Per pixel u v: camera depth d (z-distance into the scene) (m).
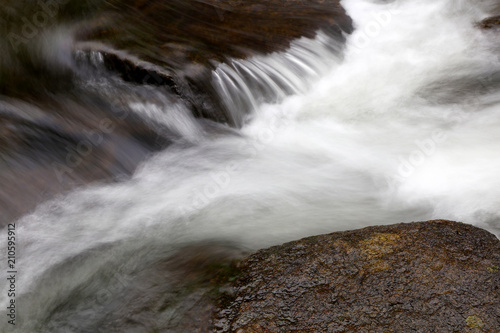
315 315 3.04
